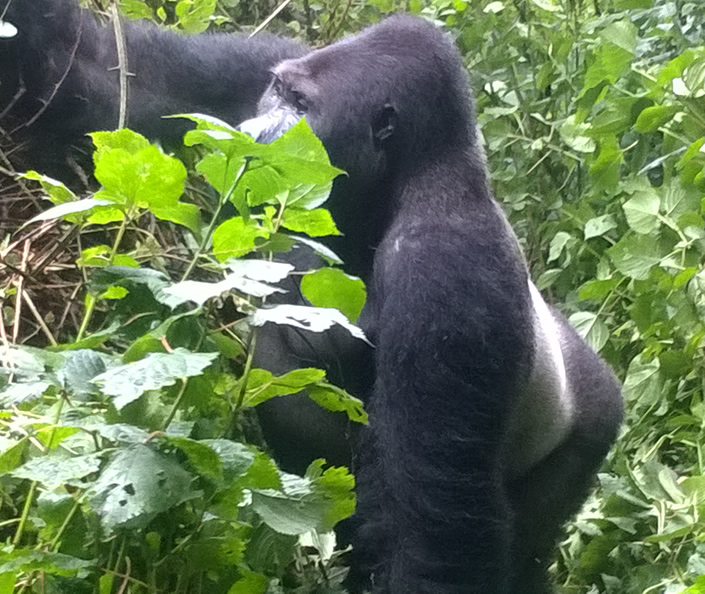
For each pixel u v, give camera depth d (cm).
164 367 191
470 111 338
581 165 558
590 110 534
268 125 332
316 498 219
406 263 304
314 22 546
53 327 312
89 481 214
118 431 195
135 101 366
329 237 330
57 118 342
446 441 289
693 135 479
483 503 292
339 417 327
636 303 441
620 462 396
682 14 575
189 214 225
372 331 314
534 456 356
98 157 221
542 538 371
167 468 192
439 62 330
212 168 220
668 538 342
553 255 505
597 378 385
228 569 226
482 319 295
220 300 245
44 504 205
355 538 309
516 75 591
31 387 195
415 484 288
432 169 327
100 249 234
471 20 604
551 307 417
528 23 601
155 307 229
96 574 213
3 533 236
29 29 328
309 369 226
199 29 430
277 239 227
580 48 589
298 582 327
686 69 477
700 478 373
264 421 334
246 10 529
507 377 299
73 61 343
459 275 299
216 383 231
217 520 218
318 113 330
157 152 211
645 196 450
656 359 440
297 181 221
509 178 542
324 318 209
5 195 328
